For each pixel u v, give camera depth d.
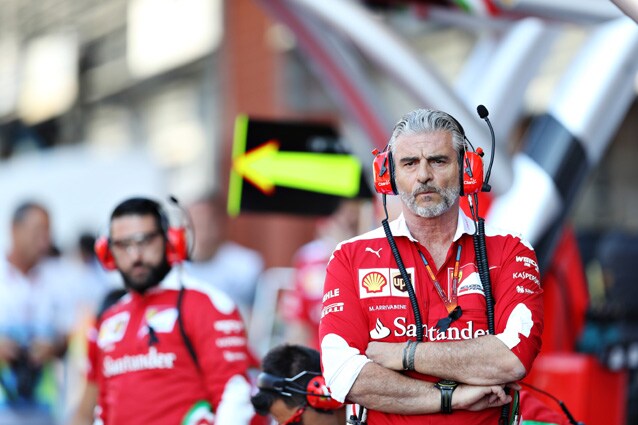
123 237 13.13
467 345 8.81
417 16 17.61
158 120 53.25
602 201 35.12
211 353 12.89
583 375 15.24
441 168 8.91
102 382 13.60
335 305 9.19
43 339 21.53
